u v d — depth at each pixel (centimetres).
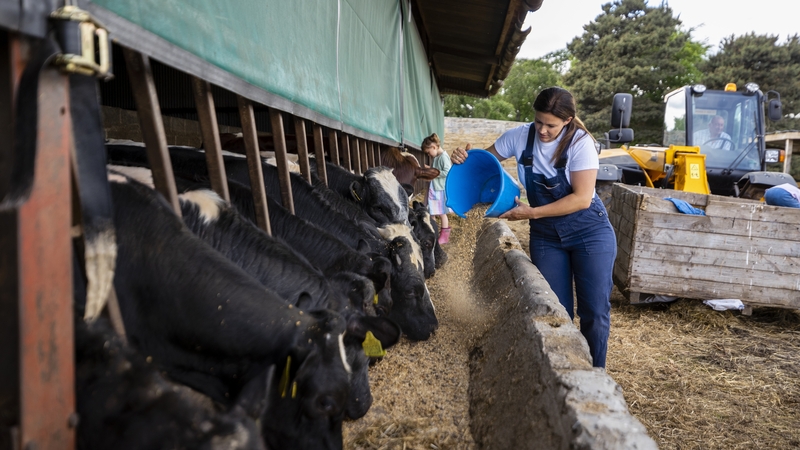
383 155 829
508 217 400
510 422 284
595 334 405
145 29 181
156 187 228
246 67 272
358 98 575
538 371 284
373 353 261
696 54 4916
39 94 120
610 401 232
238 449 146
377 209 554
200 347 216
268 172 441
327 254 369
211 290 215
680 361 493
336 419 231
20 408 118
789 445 361
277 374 218
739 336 566
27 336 119
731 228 593
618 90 3922
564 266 419
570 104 363
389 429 314
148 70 211
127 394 154
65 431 133
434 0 1000
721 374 468
